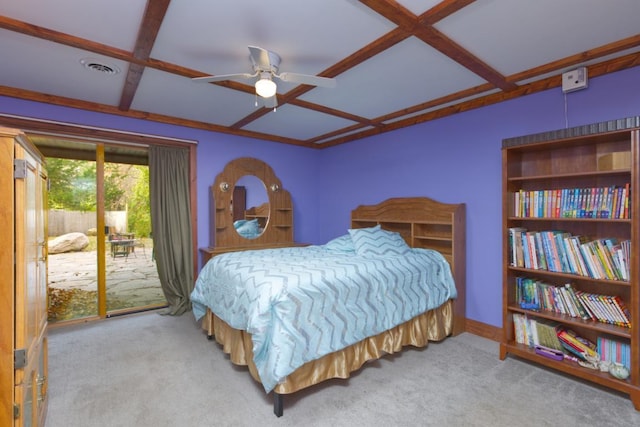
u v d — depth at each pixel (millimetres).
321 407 2031
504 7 1751
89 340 3064
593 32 2018
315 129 4320
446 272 3158
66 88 2893
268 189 4594
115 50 2188
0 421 1342
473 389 2225
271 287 2092
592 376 2170
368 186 4418
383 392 2191
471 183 3258
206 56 2303
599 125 2117
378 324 2471
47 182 2129
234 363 2443
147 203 4367
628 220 2047
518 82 2752
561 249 2408
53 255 3654
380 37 2053
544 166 2689
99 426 1852
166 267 3838
